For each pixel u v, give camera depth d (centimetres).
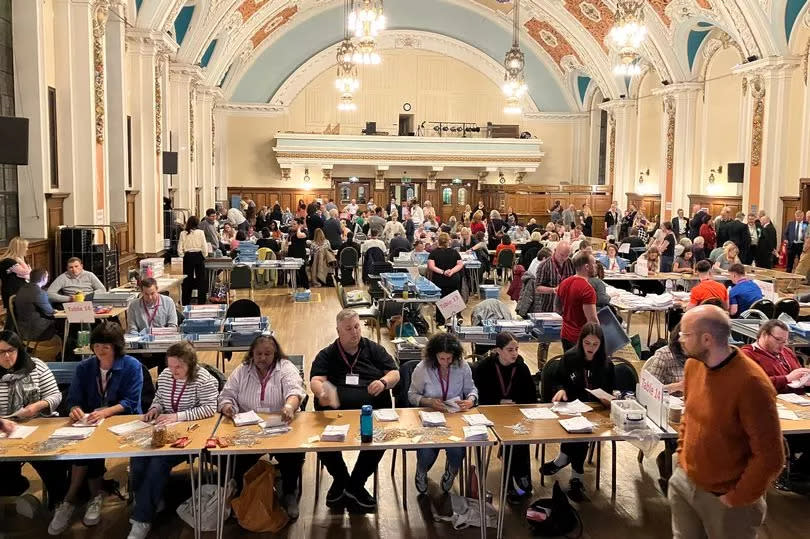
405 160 2772
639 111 2531
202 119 2314
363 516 493
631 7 1030
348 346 530
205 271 1238
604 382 527
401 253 1345
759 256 1559
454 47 2884
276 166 2838
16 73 977
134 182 1481
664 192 2284
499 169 2859
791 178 1741
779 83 1723
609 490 539
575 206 2753
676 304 891
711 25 2017
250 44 2631
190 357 490
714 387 316
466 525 478
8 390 479
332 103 2869
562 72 2878
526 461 519
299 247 1518
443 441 434
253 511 468
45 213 1007
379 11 1232
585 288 653
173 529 471
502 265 1520
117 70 1310
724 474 317
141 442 431
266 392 496
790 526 480
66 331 770
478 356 724
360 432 444
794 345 685
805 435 538
